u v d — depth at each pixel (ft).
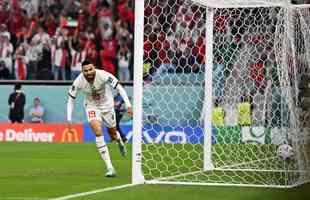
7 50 242.17
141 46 89.25
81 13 251.19
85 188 83.97
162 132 175.01
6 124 211.00
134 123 89.81
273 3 96.17
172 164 124.88
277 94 128.16
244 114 140.87
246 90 140.05
